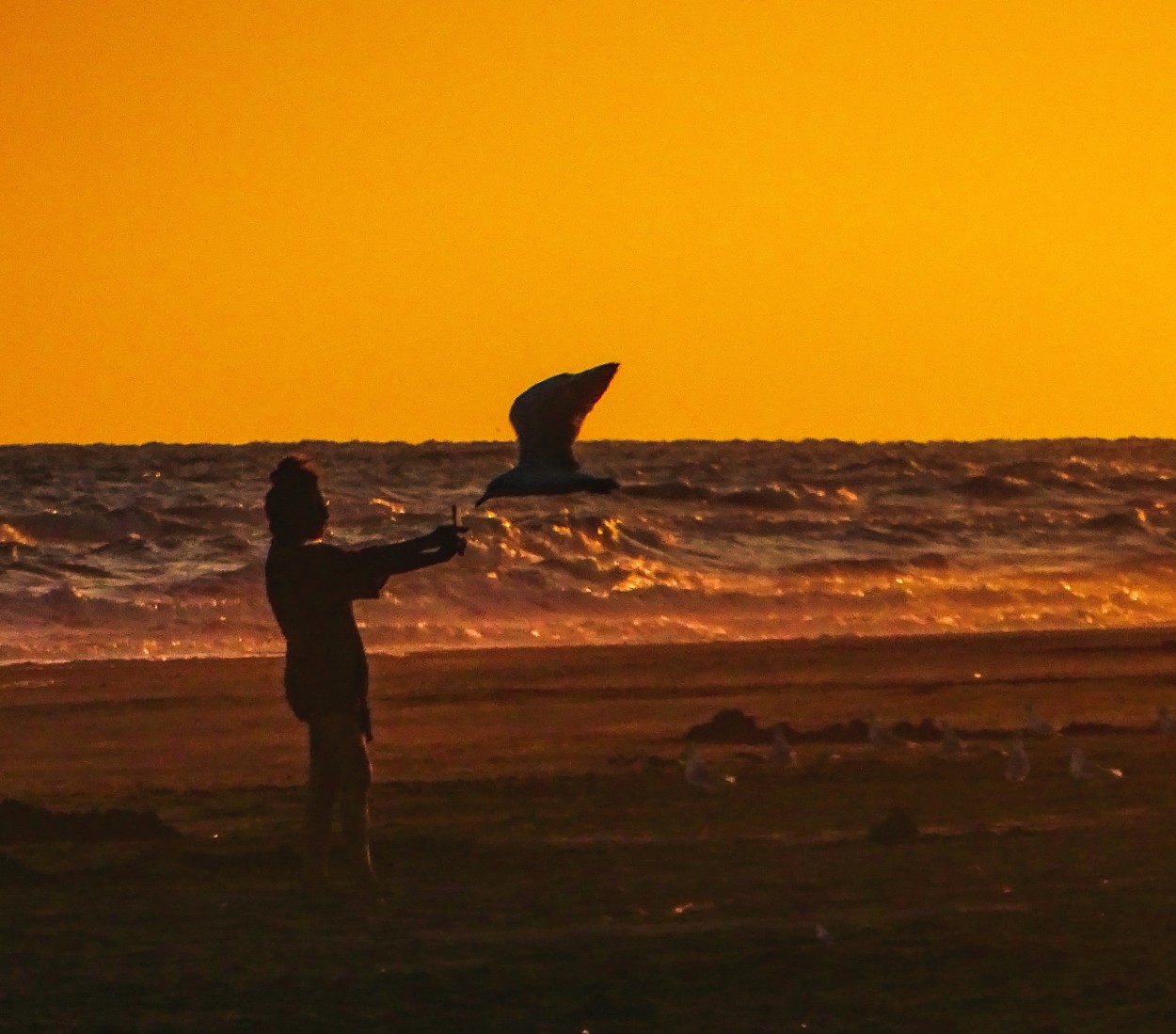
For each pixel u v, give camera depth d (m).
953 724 76.94
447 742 73.00
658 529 198.38
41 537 187.38
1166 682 95.44
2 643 123.06
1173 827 48.31
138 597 141.00
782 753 62.59
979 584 167.38
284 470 41.16
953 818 50.84
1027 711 72.25
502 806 54.19
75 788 61.25
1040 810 52.03
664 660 109.94
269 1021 29.92
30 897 40.12
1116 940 34.47
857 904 38.19
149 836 49.19
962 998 30.69
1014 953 33.53
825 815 51.69
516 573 154.88
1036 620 147.88
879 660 108.62
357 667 40.97
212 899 39.69
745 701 88.25
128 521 191.75
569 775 61.50
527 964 33.34
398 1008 30.67
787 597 155.62
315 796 40.88
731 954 33.81
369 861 41.09
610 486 27.77
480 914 37.91
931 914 37.03
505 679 99.00
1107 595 164.62
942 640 123.31
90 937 36.00
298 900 39.50
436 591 146.38
